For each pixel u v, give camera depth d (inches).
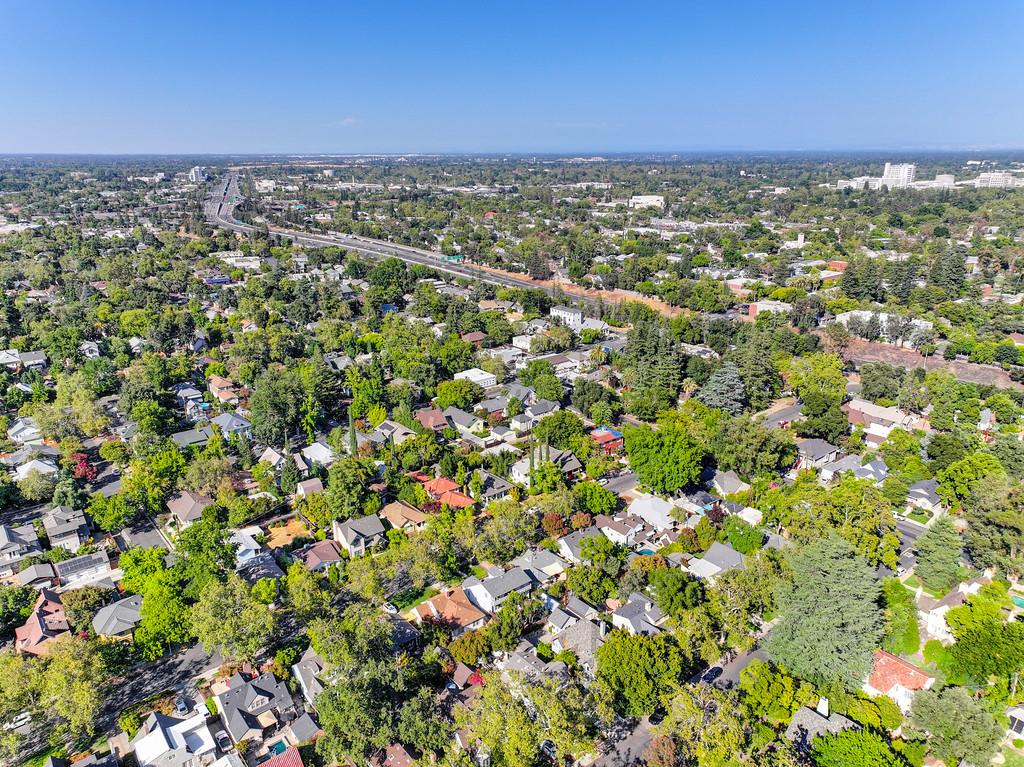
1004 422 6309.1
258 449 5861.2
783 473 5447.8
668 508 4704.7
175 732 2970.0
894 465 5344.5
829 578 3316.9
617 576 4025.6
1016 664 3144.7
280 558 4256.9
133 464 5172.2
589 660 3319.4
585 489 4729.3
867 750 2733.8
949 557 3789.4
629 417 6678.2
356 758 2775.6
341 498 4579.2
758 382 6761.8
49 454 5546.3
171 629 3444.9
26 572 4065.0
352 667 3088.1
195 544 3895.2
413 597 3959.2
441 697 3193.9
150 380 6983.3
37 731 3058.6
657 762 2738.7
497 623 3494.1
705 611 3506.4
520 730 2696.9
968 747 2765.7
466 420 6373.0
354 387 6830.7
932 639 3503.9
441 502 4756.4
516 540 4296.3
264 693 3161.9
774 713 3070.9
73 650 3117.6
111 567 4296.3
